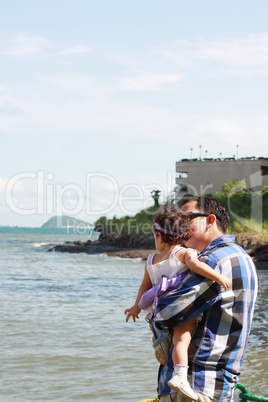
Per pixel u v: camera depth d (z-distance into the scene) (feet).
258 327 40.22
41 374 28.25
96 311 49.32
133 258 139.74
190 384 9.31
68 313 48.06
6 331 39.22
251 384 25.98
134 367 29.71
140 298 10.64
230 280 9.59
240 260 9.84
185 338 9.53
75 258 141.18
